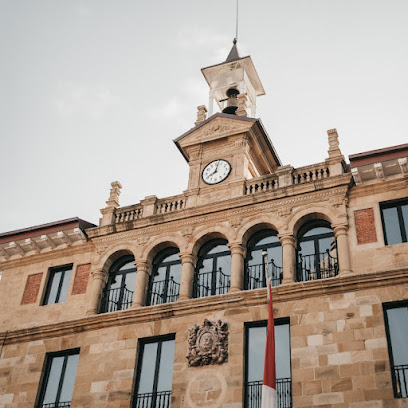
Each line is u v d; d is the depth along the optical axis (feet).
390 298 74.49
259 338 78.69
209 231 89.92
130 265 94.94
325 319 75.77
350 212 83.61
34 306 95.61
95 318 87.97
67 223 99.60
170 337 83.61
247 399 75.00
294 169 90.68
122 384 81.30
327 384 71.31
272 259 86.02
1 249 102.53
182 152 103.76
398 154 82.79
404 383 69.15
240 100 108.58
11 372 89.25
